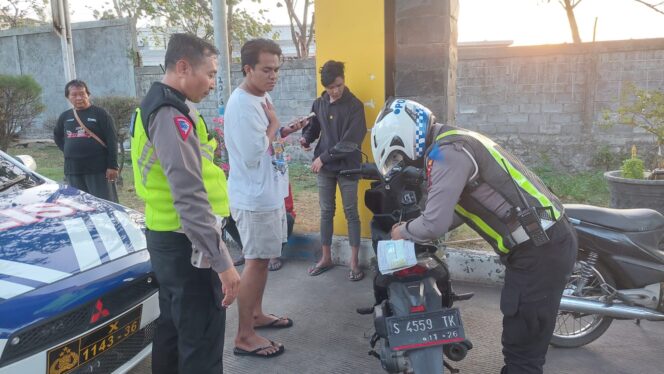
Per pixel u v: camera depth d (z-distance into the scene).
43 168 9.98
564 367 3.09
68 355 2.30
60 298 2.29
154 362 2.57
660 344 3.34
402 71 4.41
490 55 8.47
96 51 12.52
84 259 2.55
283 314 3.89
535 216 2.10
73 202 3.21
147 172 2.26
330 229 4.70
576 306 3.04
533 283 2.17
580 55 8.01
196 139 2.18
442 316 2.29
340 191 4.53
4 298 2.16
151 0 13.13
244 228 3.17
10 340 2.08
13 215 2.86
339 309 3.97
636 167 4.75
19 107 9.62
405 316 2.29
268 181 3.12
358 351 3.34
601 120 8.06
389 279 2.48
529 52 8.26
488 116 8.70
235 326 3.75
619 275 3.03
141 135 2.27
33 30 13.31
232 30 12.74
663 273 2.96
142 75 12.11
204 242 2.13
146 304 2.73
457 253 4.43
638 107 5.52
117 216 3.13
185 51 2.24
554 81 8.22
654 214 3.08
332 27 4.68
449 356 2.31
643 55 7.74
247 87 3.05
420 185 2.41
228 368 3.16
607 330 3.53
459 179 2.04
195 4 12.76
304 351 3.35
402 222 2.39
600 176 7.57
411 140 2.25
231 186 3.18
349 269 4.82
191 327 2.37
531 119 8.45
